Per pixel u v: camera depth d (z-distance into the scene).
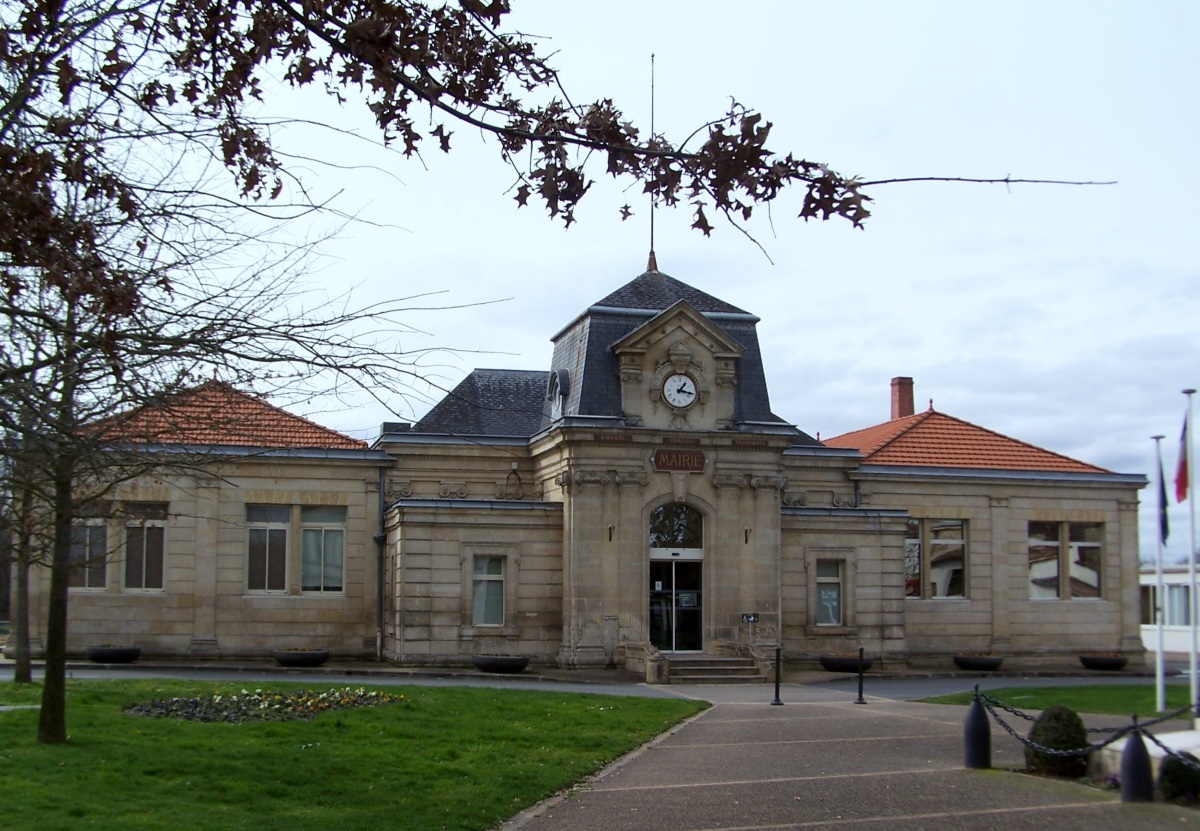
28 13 9.00
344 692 24.02
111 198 9.83
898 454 44.09
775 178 8.20
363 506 38.47
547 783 16.36
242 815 13.59
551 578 36.47
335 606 37.88
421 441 39.06
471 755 18.22
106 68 9.30
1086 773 17.41
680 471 36.66
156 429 13.62
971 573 43.25
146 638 36.50
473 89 9.16
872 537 39.38
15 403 10.13
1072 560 44.47
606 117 8.56
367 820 13.62
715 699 28.69
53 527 20.59
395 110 9.37
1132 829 13.77
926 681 35.25
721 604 36.53
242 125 9.58
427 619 35.41
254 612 37.31
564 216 8.82
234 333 9.24
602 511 35.97
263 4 9.11
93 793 14.12
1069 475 44.31
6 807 13.11
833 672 37.16
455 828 13.54
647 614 35.97
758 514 37.19
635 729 21.94
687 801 15.45
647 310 37.78
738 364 38.19
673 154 8.39
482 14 9.23
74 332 9.30
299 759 16.98
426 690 25.91
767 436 37.16
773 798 15.63
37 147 9.40
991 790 16.19
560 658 35.84
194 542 37.06
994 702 18.30
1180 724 23.44
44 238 8.77
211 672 32.31
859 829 13.84
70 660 35.78
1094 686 33.12
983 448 45.31
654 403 36.72
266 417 19.83
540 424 41.16
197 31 9.57
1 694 22.38
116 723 19.03
